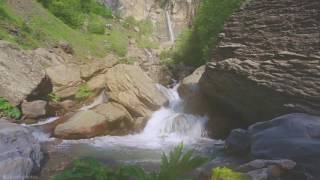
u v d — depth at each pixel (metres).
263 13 13.96
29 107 15.79
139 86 17.95
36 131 14.24
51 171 9.63
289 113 11.36
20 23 23.62
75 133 13.99
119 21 39.19
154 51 34.75
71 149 12.49
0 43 16.98
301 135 9.41
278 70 11.97
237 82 13.80
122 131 15.48
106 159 11.30
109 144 13.52
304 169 8.75
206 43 23.97
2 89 15.61
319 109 10.44
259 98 12.77
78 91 19.06
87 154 11.83
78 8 33.62
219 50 15.98
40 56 20.53
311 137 9.24
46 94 17.75
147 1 44.34
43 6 30.12
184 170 4.93
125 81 18.48
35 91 16.59
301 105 10.94
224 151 12.23
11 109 15.24
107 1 41.12
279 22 12.95
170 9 43.31
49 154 11.60
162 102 17.67
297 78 11.21
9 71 16.22
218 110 16.30
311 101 10.69
